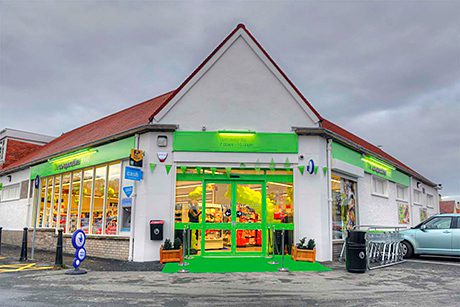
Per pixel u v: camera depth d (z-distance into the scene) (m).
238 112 13.13
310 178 12.89
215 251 12.76
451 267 11.66
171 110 13.05
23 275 9.90
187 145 12.84
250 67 13.41
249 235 12.90
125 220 13.33
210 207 12.95
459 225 13.34
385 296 7.65
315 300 7.29
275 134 13.04
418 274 10.27
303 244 12.19
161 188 12.65
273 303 7.04
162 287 8.36
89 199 15.09
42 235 17.62
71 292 7.86
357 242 10.52
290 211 12.91
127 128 13.99
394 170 20.12
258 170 13.02
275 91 13.32
